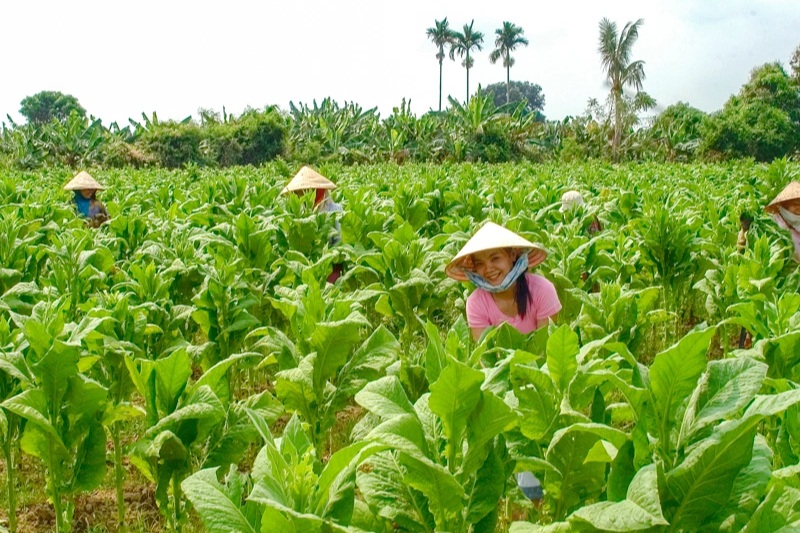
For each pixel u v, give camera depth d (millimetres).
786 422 2844
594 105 47875
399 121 43781
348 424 5316
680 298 8258
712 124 46406
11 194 12875
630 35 41594
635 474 2039
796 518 1878
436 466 2217
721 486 2068
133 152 37438
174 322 5117
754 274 5703
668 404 2156
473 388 2312
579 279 6160
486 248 3668
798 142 47375
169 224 8789
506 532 3559
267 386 6293
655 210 7672
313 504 2158
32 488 4551
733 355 3904
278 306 4562
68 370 3330
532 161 43688
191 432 3320
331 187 8766
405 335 6098
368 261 6309
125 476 4742
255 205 11031
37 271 7438
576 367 2631
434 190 11531
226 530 2152
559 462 2701
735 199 12375
